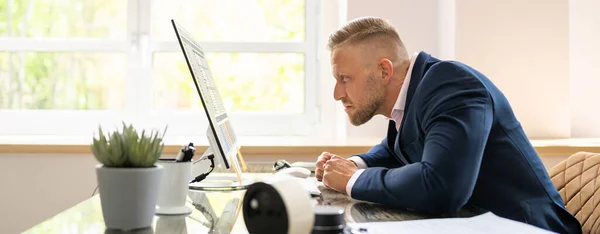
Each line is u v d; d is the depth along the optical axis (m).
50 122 2.72
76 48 2.74
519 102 2.47
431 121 1.19
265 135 2.79
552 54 2.47
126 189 0.83
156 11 2.77
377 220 0.99
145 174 0.84
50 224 0.90
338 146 2.20
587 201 1.42
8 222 2.20
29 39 2.73
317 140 2.49
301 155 2.22
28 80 2.74
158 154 0.86
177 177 1.02
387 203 1.11
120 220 0.85
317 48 2.82
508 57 2.46
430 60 1.41
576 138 2.52
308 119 2.80
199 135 2.75
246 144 2.23
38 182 2.20
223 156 1.16
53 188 2.20
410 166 1.12
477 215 1.06
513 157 1.28
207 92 1.22
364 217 1.02
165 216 1.00
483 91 1.22
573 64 2.73
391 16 2.59
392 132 1.55
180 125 2.75
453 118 1.15
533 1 2.46
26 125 2.71
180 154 1.04
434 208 1.06
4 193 2.19
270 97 2.81
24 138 2.46
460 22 2.44
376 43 1.42
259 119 2.79
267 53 2.81
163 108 2.77
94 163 2.21
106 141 0.85
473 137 1.12
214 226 0.92
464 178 1.07
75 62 2.75
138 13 2.74
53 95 2.75
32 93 2.74
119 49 2.74
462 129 1.12
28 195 2.20
